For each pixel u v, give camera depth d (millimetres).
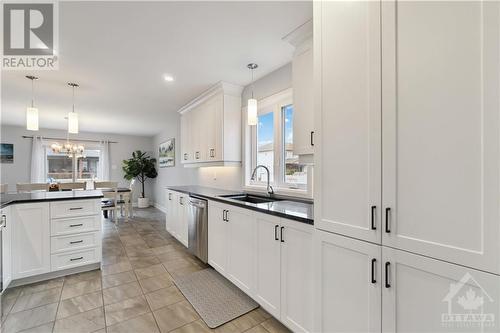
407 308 995
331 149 1291
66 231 2607
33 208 2426
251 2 1646
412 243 972
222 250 2451
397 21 1011
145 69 2730
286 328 1777
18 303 2068
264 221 1862
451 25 865
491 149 780
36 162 6215
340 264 1254
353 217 1185
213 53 2371
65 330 1727
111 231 4480
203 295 2213
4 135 5887
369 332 1123
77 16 1775
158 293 2252
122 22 1856
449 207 875
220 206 2492
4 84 3131
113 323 1808
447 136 875
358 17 1161
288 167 2736
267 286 1834
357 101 1163
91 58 2449
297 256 1569
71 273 2656
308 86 1890
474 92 814
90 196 2752
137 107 4355
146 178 7879
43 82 3074
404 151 993
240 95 3338
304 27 1915
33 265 2416
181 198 3592
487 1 785
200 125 3795
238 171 3402
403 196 998
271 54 2402
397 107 1012
